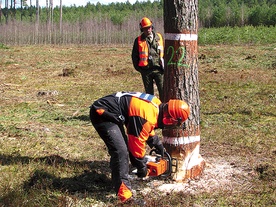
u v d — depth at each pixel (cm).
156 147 486
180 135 530
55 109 1022
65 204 467
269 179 548
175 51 527
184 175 535
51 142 716
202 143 711
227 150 674
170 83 534
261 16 4666
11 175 546
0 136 754
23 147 680
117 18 4866
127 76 1623
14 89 1362
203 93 1197
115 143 463
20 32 3869
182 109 445
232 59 2072
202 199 488
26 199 473
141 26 726
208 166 588
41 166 578
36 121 884
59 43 3900
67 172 569
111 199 489
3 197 473
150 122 439
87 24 3994
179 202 476
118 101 458
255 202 481
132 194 494
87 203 478
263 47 2817
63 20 5009
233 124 840
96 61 2206
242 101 1063
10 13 6938
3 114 954
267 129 797
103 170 586
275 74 1553
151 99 452
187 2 519
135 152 450
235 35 3334
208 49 2675
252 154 655
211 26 4944
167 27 530
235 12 4856
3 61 2184
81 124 859
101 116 462
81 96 1202
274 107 987
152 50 737
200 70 1736
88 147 693
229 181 542
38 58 2367
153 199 476
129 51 2870
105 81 1511
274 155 648
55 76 1673
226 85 1327
